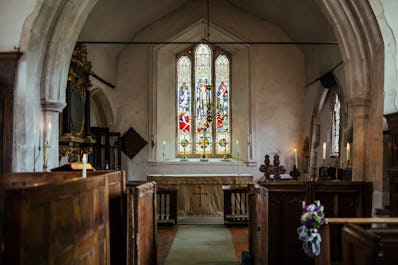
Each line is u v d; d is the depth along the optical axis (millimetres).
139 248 5977
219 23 16516
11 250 2977
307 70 16203
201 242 9852
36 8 8211
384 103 8406
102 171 6914
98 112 16359
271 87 16562
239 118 17109
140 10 14922
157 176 14508
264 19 16609
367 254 3578
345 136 12258
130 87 16625
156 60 16641
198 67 17609
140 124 16531
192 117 17531
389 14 8344
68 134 10922
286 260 7363
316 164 15320
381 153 8469
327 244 5434
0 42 8180
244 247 9312
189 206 14289
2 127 7961
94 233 4930
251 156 16359
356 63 9266
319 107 14883
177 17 16547
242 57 17016
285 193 7496
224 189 12180
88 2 9539
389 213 7727
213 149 17422
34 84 8609
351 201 7602
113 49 15969
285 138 16438
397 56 8367
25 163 8086
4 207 3002
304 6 13453
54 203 3643
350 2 8992
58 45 9211
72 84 11344
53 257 3611
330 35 13281
